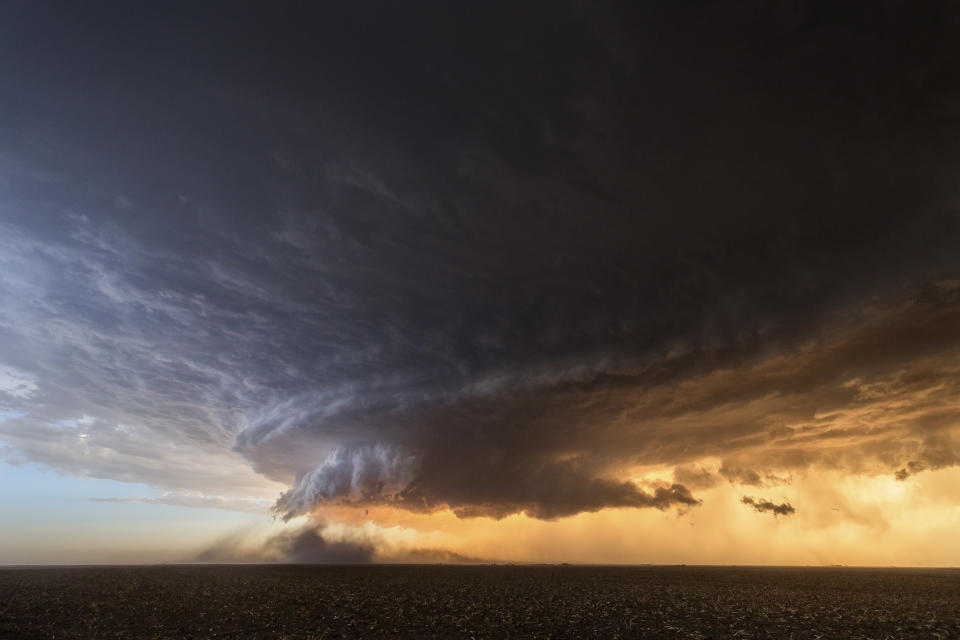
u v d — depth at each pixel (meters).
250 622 31.47
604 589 56.81
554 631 29.80
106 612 34.31
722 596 48.94
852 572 111.00
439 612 36.88
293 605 39.28
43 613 33.03
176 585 55.50
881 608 39.22
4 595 41.81
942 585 65.12
